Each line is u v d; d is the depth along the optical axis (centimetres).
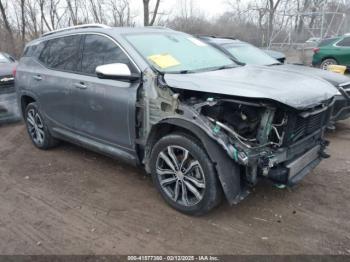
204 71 385
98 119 417
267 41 2316
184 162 341
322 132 389
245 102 308
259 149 311
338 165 474
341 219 346
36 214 369
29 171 478
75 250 309
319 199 383
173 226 338
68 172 469
